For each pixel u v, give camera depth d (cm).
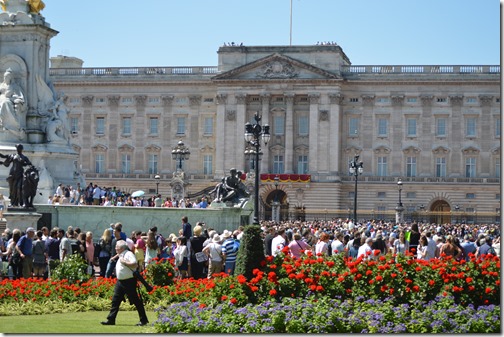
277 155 13950
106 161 14350
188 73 14175
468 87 13588
